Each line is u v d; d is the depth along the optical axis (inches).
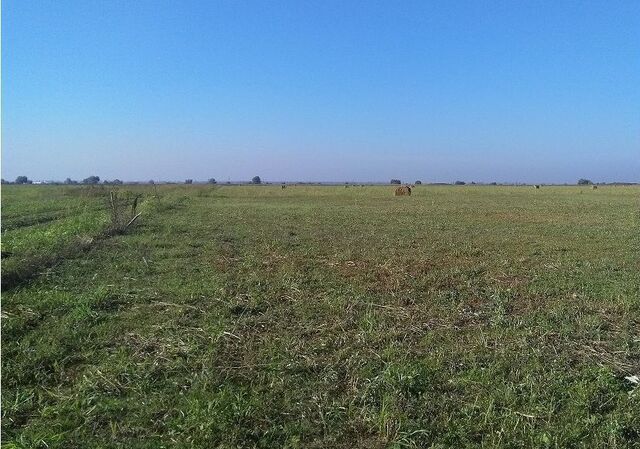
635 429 176.4
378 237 679.7
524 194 2317.9
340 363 232.1
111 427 177.2
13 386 206.8
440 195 2220.7
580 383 208.7
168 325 280.5
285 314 308.0
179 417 182.9
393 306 328.8
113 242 585.3
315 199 1843.0
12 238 581.3
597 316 309.7
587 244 623.5
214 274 417.7
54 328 271.6
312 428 177.9
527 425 178.5
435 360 233.6
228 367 226.2
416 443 169.5
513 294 363.3
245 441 169.9
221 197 1964.8
